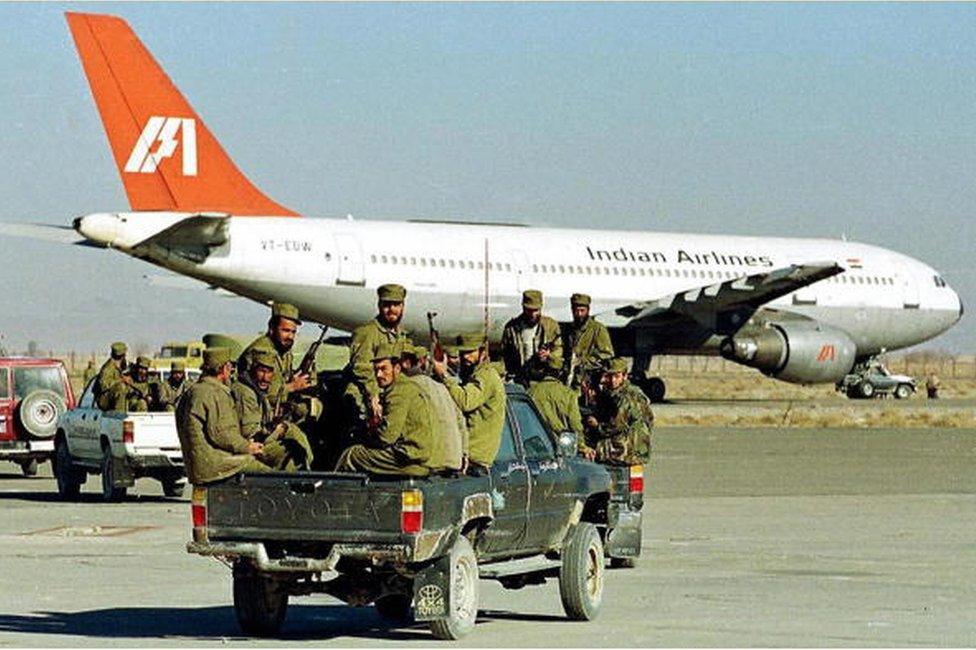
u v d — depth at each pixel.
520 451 19.59
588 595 19.83
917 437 61.66
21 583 23.06
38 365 44.06
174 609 20.55
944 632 18.52
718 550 27.83
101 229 64.81
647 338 82.12
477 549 18.84
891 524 32.34
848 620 19.55
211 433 17.91
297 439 19.30
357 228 72.56
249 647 17.48
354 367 19.48
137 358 39.50
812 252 84.56
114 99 68.25
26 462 45.53
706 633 18.48
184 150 69.19
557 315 76.88
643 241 80.56
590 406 26.02
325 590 18.47
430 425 17.66
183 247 67.94
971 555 27.08
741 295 76.56
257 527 17.84
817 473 45.28
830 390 138.75
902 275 86.38
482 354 22.16
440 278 73.56
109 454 37.25
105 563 25.47
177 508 35.88
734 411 78.31
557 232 78.69
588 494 20.59
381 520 17.48
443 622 17.88
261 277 69.44
